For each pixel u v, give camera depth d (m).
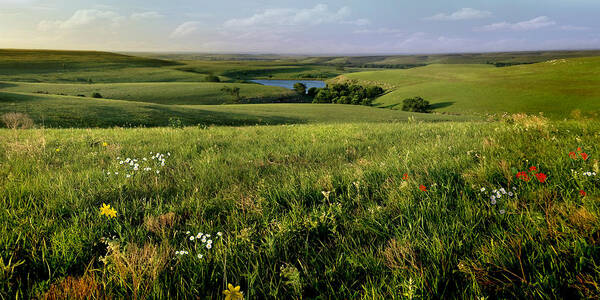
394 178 3.20
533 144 4.33
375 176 3.41
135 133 8.95
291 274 1.60
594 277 1.44
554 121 7.00
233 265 1.82
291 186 3.15
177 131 9.59
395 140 6.78
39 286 1.63
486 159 3.59
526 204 2.31
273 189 3.13
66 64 192.50
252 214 2.58
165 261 1.83
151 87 104.56
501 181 2.87
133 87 103.06
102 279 1.67
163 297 1.54
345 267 1.81
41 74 159.25
